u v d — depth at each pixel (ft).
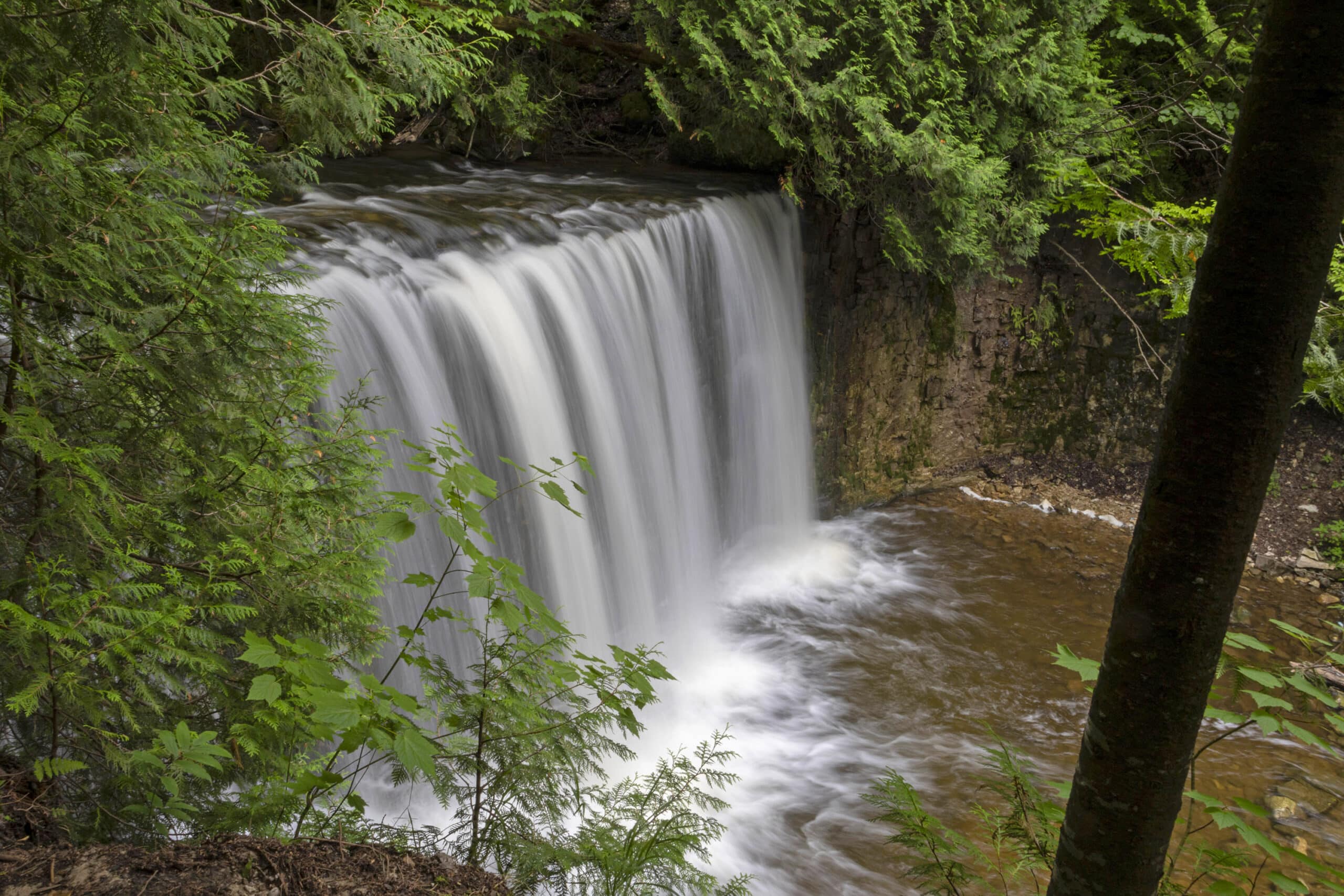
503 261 23.54
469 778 12.01
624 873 8.66
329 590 11.34
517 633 9.05
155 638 8.76
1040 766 23.93
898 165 31.30
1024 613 31.60
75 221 9.45
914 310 37.35
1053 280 39.47
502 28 30.45
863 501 38.60
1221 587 6.30
